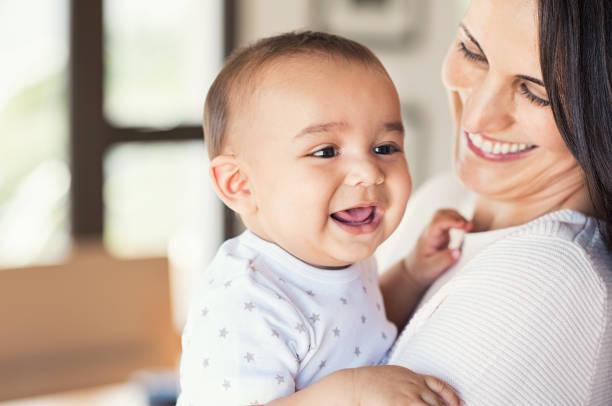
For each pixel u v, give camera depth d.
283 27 3.82
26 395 2.37
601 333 0.91
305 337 0.97
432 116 4.17
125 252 3.62
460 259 1.12
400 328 1.18
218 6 3.70
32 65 3.36
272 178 0.99
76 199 3.46
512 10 0.94
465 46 1.03
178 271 2.99
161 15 3.59
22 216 3.43
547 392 0.88
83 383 2.44
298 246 1.01
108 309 2.50
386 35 3.97
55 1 3.36
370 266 1.13
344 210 0.99
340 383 0.87
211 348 0.95
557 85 0.92
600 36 0.89
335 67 0.98
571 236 0.94
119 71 3.52
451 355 0.90
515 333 0.88
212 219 3.79
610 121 0.90
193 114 3.72
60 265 2.45
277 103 0.99
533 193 1.07
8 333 2.37
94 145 3.46
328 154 0.97
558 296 0.90
